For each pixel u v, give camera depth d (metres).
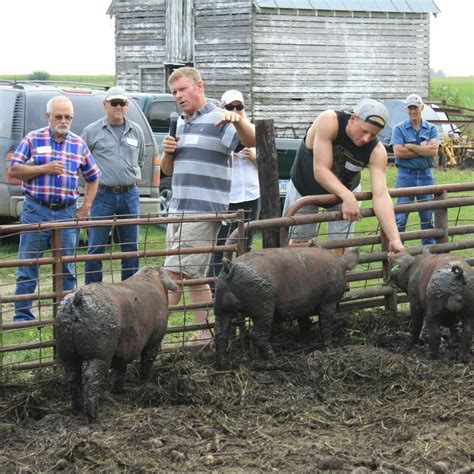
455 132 28.72
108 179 9.80
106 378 6.55
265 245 7.56
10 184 12.77
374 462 5.12
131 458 5.16
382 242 8.09
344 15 30.62
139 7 31.89
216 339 6.76
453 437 5.50
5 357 7.92
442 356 7.01
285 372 6.66
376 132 7.41
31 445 5.38
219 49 29.98
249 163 9.85
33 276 8.47
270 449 5.33
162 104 16.59
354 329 7.92
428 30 32.16
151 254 7.12
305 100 30.27
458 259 7.12
